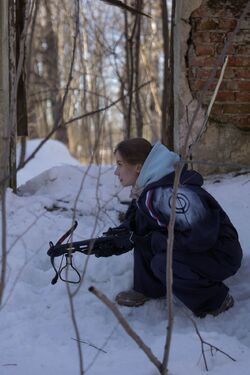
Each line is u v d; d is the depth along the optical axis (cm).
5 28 409
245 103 446
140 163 278
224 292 283
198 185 272
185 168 274
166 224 266
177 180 185
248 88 445
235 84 444
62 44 1562
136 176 280
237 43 440
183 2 441
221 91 445
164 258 272
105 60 1327
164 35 655
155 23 1243
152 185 267
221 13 438
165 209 262
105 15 1272
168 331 186
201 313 282
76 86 1365
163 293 296
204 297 278
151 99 1216
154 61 1302
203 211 264
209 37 440
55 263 335
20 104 462
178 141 453
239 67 442
